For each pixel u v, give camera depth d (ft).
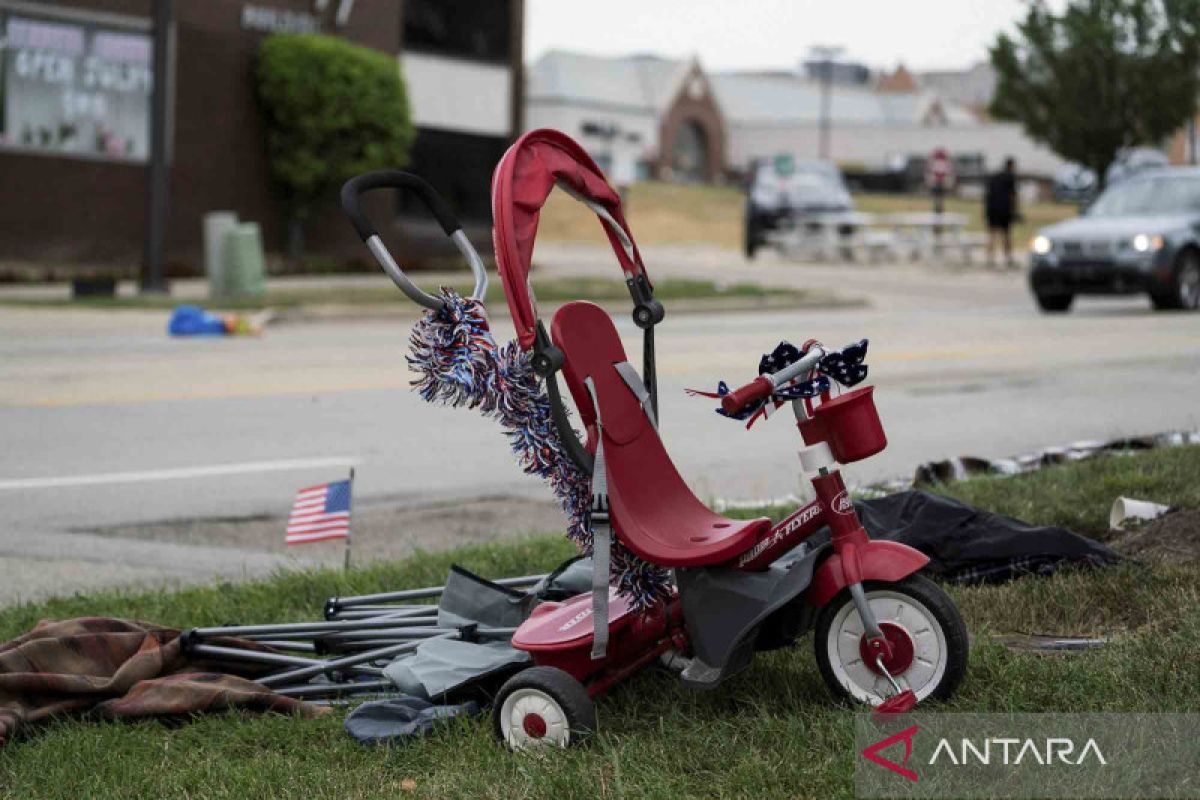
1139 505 21.03
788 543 14.40
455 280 92.27
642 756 13.66
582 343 14.89
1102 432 34.22
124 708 15.93
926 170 272.51
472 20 107.76
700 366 46.88
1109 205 69.05
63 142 87.35
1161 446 28.35
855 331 59.98
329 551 24.89
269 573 22.76
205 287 85.40
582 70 274.98
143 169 90.79
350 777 13.91
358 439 35.14
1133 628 16.92
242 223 95.45
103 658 16.88
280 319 66.49
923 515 19.15
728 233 165.27
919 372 45.80
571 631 14.85
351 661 16.53
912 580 14.29
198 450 33.68
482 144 109.29
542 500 28.63
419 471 31.42
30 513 27.63
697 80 284.41
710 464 31.71
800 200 120.57
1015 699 14.30
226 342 56.65
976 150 293.64
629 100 277.23
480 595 17.28
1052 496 23.09
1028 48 106.93
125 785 14.10
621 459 14.93
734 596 14.33
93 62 88.17
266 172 96.32
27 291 79.97
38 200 86.63
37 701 16.15
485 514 27.45
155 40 75.25
